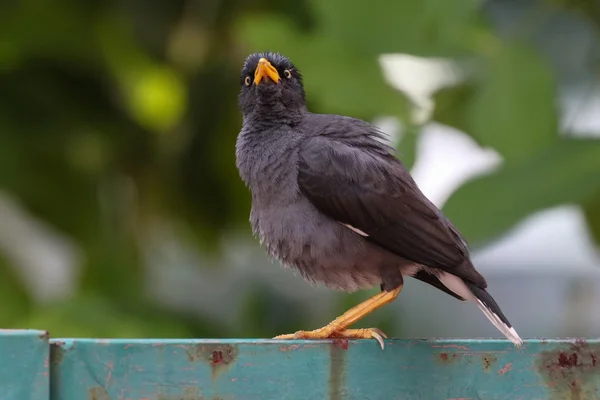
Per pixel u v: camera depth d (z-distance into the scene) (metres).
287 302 12.32
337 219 8.89
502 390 7.30
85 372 6.86
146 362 6.95
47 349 6.73
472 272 8.67
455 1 9.08
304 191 8.97
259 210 9.27
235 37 11.67
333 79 9.27
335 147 9.08
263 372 7.08
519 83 8.88
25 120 11.91
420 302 13.97
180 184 12.80
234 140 12.66
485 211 8.06
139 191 12.73
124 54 12.09
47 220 12.00
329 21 9.31
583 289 12.06
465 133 9.39
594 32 10.00
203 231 13.04
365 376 7.21
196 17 12.39
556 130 8.83
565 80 10.09
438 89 9.34
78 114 12.12
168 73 12.37
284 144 9.23
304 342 7.14
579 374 7.29
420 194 9.09
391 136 9.32
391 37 9.20
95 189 12.20
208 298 12.55
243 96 9.83
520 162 8.20
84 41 11.92
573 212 10.48
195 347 7.01
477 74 9.11
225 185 12.86
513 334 7.85
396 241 8.82
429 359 7.29
